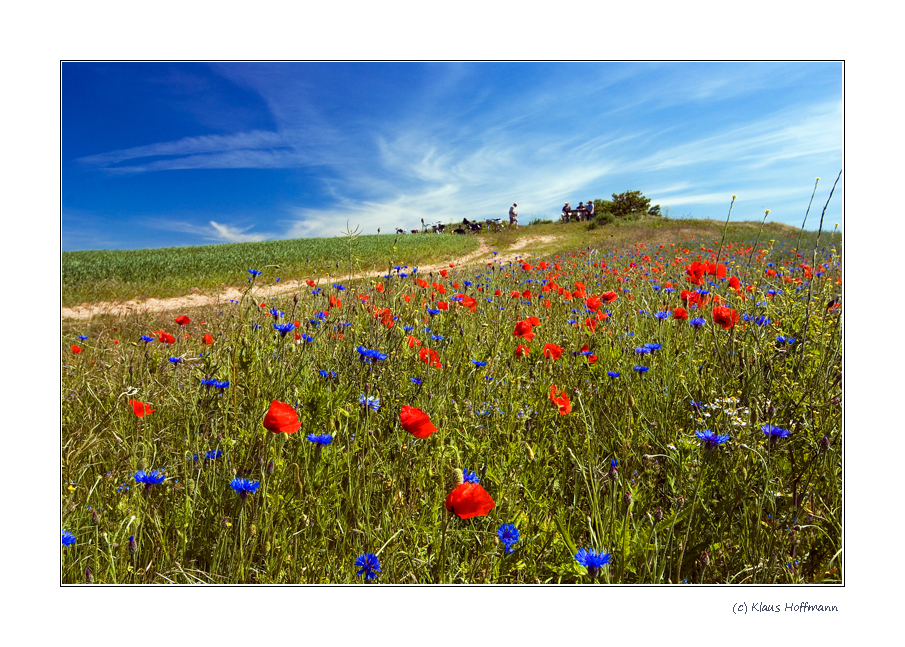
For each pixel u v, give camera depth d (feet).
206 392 7.85
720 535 5.55
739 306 10.37
